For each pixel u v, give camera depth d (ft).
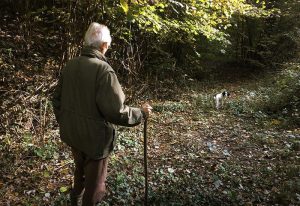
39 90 27.02
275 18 66.49
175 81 47.16
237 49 69.46
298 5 64.69
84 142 11.62
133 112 11.88
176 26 33.19
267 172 20.84
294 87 37.52
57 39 34.86
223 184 19.27
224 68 64.69
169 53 49.78
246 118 35.04
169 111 35.68
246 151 25.35
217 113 36.47
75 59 12.18
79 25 28.73
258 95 43.78
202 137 28.45
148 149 24.52
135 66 34.71
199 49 57.06
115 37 36.19
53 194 16.90
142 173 20.03
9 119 23.36
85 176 12.08
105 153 11.80
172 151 24.62
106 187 17.60
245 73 63.46
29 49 33.12
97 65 11.61
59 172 19.13
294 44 65.36
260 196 17.88
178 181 19.16
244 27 66.85
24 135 22.41
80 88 11.62
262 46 67.51
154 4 27.91
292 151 24.40
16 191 16.88
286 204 17.10
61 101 12.10
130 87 34.04
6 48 32.24
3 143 21.15
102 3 28.25
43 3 37.50
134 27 37.91
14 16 37.24
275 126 31.91
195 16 34.78
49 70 30.89
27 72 29.96
